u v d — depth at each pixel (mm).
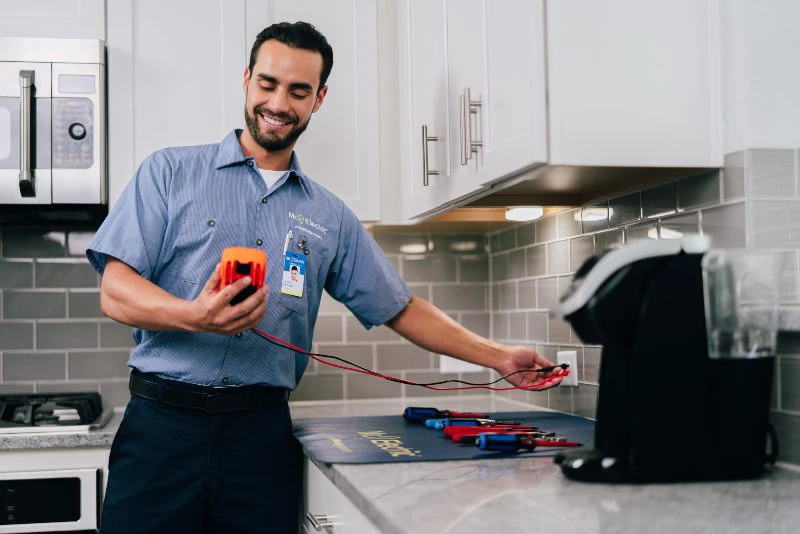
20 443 1969
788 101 1282
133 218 1658
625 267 1131
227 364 1646
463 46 1718
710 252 1169
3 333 2441
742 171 1326
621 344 1146
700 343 1143
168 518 1616
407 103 2227
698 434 1142
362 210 2279
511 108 1438
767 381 1169
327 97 2273
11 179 2131
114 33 2209
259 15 2256
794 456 1228
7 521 1971
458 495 1074
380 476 1219
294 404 2469
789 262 1258
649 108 1364
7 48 2145
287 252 1743
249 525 1662
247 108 1756
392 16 2326
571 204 1964
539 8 1332
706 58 1387
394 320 1930
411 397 2574
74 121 2164
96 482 2002
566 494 1073
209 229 1700
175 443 1627
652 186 1638
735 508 991
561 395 2119
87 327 2473
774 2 1288
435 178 1950
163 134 2215
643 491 1088
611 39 1354
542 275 2232
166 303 1446
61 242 2473
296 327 1787
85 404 2160
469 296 2645
